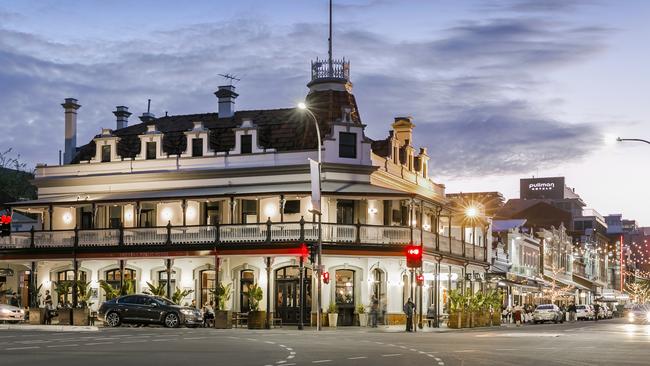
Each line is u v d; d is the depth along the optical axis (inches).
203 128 2364.7
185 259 2241.6
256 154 2294.5
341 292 2187.5
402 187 2551.7
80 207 2421.3
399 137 2657.5
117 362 869.8
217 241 2158.0
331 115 2348.7
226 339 1332.4
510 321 2952.8
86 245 2272.4
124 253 2235.5
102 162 2448.3
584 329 2090.3
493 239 3472.0
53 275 2370.8
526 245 3831.2
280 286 2185.0
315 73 2436.0
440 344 1269.7
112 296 2025.1
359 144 2269.9
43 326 1738.4
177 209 2310.5
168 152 2412.6
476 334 1699.1
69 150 2687.0
